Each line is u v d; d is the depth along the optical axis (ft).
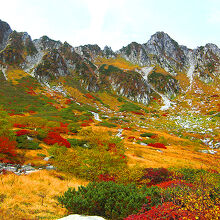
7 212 30.73
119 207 33.22
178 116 341.62
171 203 28.43
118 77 560.61
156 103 472.03
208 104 388.57
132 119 317.83
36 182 51.19
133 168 67.00
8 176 49.93
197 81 586.86
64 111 283.79
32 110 254.47
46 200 41.19
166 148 164.86
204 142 210.18
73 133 156.46
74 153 73.67
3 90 306.35
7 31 594.65
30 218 30.32
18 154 79.15
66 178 62.13
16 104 265.54
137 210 31.78
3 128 74.64
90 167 63.16
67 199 36.11
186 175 63.82
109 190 37.86
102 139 99.45
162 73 615.57
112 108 400.88
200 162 116.88
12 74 399.24
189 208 26.25
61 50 620.90
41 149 97.25
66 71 517.96
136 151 121.70
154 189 40.70
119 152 80.94
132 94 500.74
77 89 451.53
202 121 285.84
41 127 144.36
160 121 315.78
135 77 547.08
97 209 34.30
